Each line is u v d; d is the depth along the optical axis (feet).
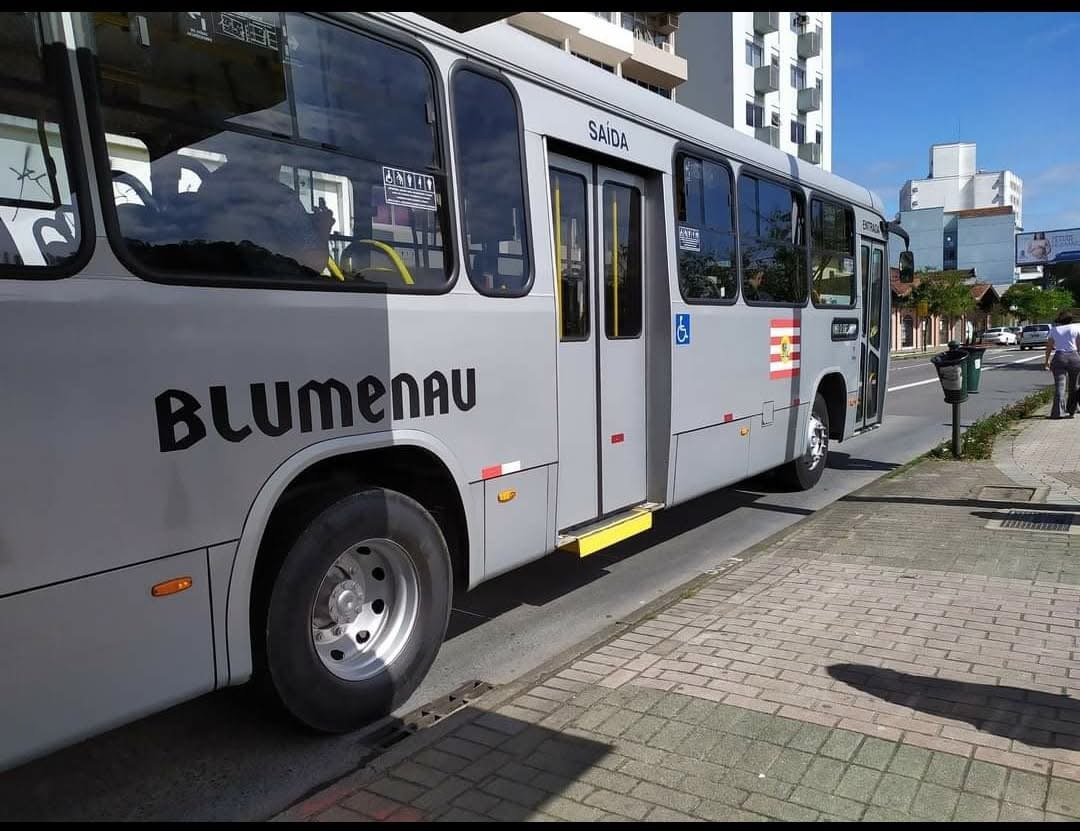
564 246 15.58
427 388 12.03
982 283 252.42
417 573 12.19
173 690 9.01
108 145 8.48
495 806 9.36
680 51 151.53
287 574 10.39
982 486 26.32
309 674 10.72
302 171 10.43
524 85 14.16
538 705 11.84
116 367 8.39
